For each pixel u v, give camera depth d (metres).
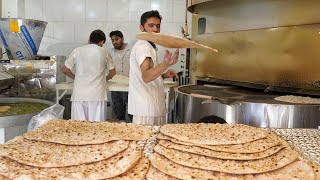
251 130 1.51
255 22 2.88
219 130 1.50
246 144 1.32
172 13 5.14
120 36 4.74
